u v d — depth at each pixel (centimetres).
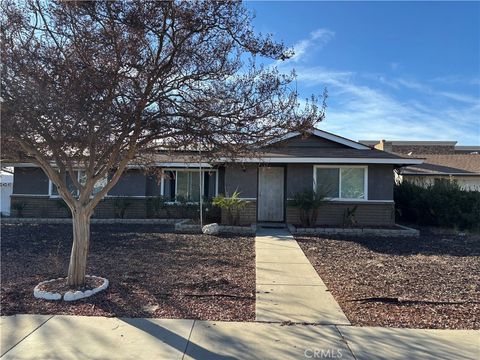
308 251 1095
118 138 641
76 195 1858
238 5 601
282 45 638
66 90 550
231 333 514
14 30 566
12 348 466
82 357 447
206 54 617
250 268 876
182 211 1820
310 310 606
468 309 614
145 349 467
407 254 1080
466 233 1524
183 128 639
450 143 4147
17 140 598
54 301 626
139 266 873
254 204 1667
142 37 577
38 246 1112
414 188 1831
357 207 1667
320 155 1647
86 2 559
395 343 489
